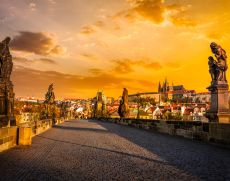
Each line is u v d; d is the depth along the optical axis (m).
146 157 9.34
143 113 115.38
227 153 10.23
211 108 15.48
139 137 17.67
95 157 9.32
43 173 6.74
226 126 11.59
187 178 6.21
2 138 10.61
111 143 13.91
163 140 15.49
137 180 6.04
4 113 11.44
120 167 7.54
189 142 14.27
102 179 6.13
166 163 8.18
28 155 9.64
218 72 15.15
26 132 12.76
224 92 14.95
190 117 101.06
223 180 6.00
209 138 13.52
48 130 24.88
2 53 11.50
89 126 34.75
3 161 8.38
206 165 7.82
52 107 37.09
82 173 6.75
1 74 11.46
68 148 11.77
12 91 12.45
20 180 6.02
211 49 15.62
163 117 108.06
